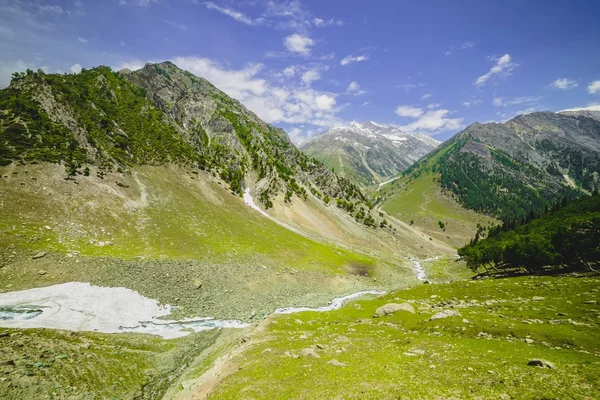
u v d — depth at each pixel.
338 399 25.03
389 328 48.50
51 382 30.28
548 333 36.00
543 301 51.19
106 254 70.19
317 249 128.25
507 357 29.72
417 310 58.38
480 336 39.28
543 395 21.31
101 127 119.38
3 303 49.28
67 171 87.88
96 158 101.75
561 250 84.50
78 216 77.88
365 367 31.06
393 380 27.27
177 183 121.50
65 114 105.38
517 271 101.62
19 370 30.02
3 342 34.16
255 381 30.59
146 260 74.00
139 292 62.84
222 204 129.75
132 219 88.25
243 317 65.62
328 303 85.44
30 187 76.94
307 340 43.38
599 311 41.91
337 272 111.06
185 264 78.75
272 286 86.12
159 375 38.47
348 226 184.50
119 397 32.31
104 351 39.34
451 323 44.16
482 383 24.52
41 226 69.12
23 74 110.62
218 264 85.06
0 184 73.19
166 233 89.56
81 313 51.41
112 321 51.75
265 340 45.62
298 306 79.25
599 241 76.81
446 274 146.88
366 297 94.31
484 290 67.50
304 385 28.33
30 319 46.12
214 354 44.72
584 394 20.67
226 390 29.55
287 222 158.00
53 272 59.56
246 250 99.25
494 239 156.12
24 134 88.94
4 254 58.59
